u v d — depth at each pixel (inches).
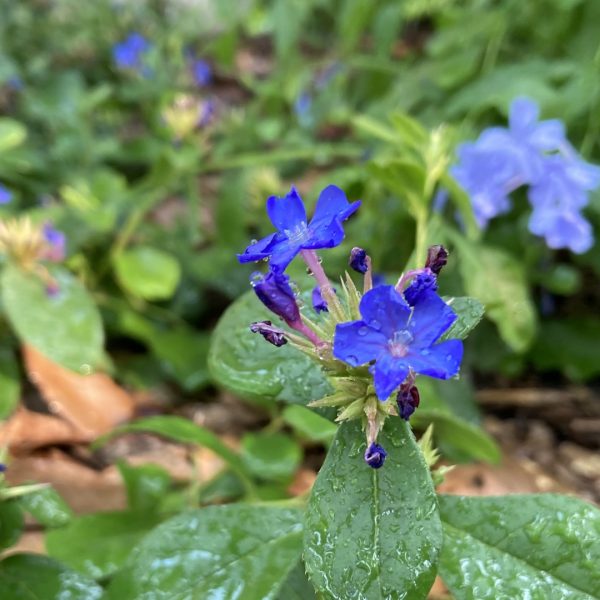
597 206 11.3
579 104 12.1
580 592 5.5
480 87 13.0
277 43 19.7
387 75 17.6
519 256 12.3
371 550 5.1
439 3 18.9
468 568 5.7
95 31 22.1
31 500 6.3
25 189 15.7
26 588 6.1
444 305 4.7
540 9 14.1
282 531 6.2
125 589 5.9
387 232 12.2
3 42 19.7
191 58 21.3
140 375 12.0
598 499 10.5
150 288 12.2
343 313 5.6
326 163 17.7
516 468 10.8
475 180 10.5
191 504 8.8
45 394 10.8
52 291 10.3
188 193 14.6
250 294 6.9
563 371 12.7
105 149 16.7
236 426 11.4
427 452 6.7
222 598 5.8
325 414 6.1
